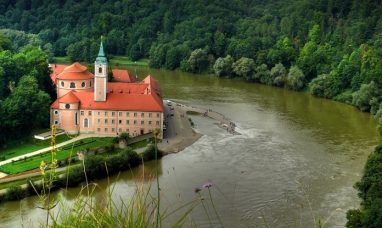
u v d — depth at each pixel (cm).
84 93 16125
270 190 11569
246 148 15212
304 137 16725
